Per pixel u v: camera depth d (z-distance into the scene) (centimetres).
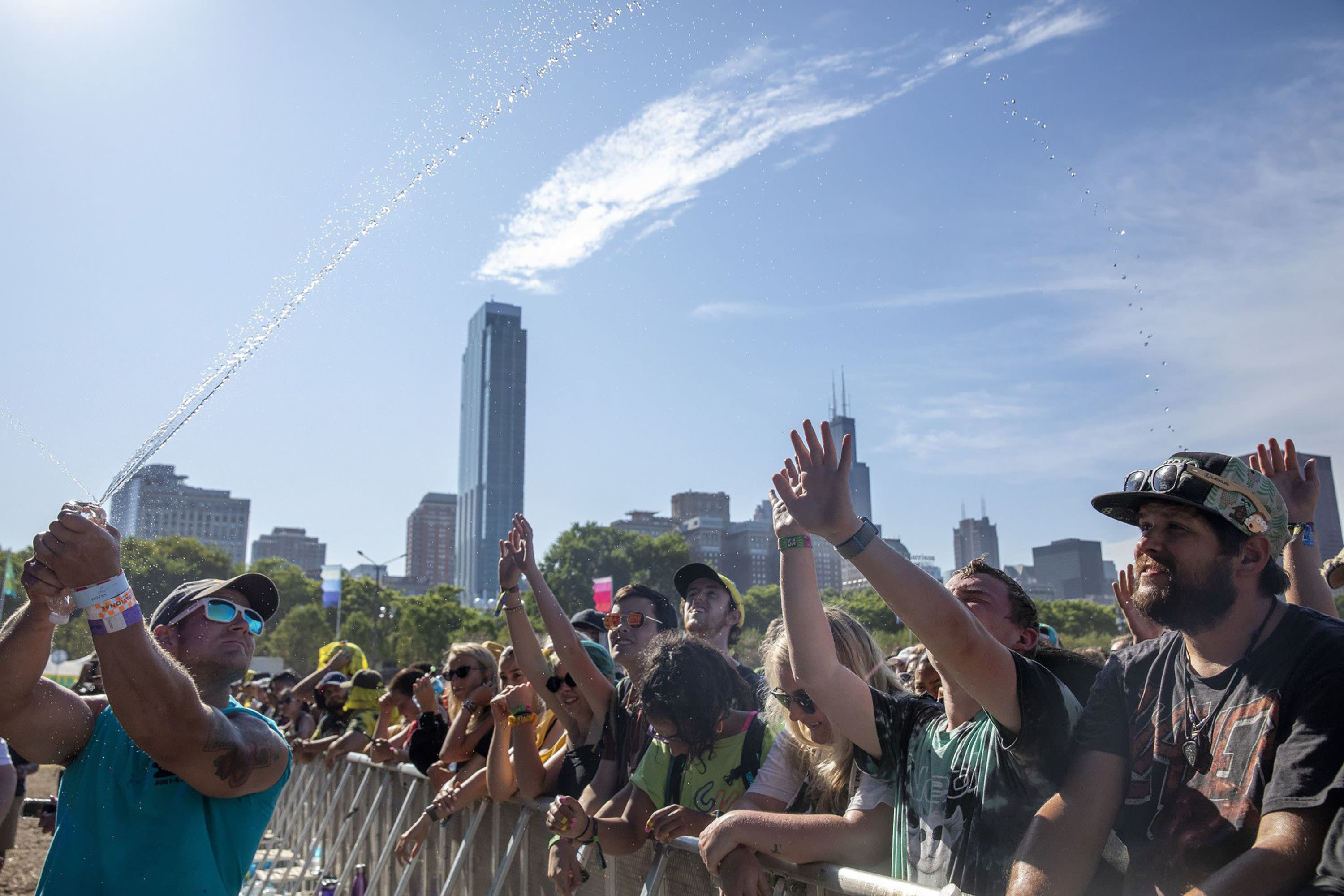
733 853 239
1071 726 196
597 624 502
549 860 317
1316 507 270
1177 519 177
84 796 247
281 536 17912
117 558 214
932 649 193
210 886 242
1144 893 177
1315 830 148
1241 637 174
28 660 224
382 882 527
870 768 238
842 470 197
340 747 655
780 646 263
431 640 5719
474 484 19575
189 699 225
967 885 204
